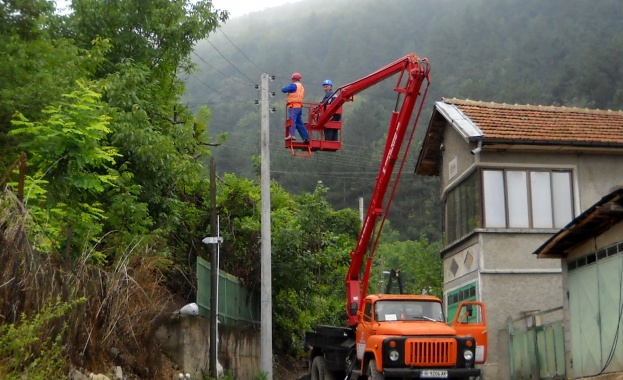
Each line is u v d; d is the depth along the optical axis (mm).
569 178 20375
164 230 18125
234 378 19906
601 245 15266
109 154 14375
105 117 13766
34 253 9930
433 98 76250
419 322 16062
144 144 17984
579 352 15969
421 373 14727
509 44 93812
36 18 13367
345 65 103188
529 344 18203
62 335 10195
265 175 20500
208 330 18031
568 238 15867
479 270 19625
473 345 15242
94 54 18906
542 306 19594
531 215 20047
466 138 19406
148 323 13414
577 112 22688
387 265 47781
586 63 71875
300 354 27422
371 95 83688
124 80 18672
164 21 22094
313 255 24906
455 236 22016
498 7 108500
